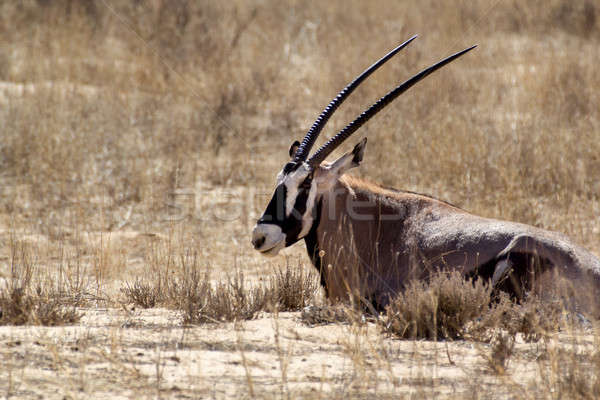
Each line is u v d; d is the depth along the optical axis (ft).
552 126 105.29
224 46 148.46
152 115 116.26
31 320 47.52
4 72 137.90
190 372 38.60
